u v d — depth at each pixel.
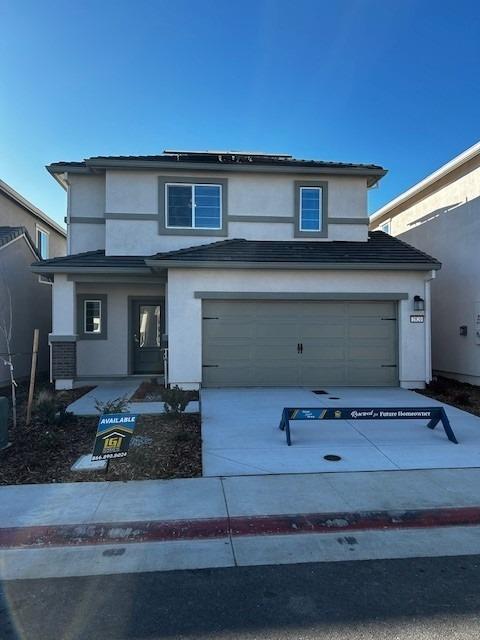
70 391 11.39
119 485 5.26
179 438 6.88
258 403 9.47
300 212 13.07
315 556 3.86
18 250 14.16
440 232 14.28
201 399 9.86
